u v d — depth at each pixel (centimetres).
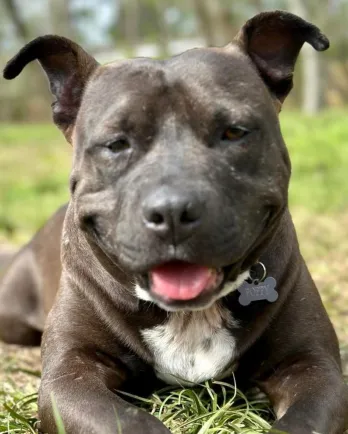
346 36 771
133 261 77
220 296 82
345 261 167
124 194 79
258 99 83
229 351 88
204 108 80
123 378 90
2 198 276
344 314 129
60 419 74
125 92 82
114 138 81
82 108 86
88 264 89
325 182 269
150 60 85
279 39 90
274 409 86
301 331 89
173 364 89
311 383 82
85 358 88
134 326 88
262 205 81
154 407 86
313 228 204
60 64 91
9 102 772
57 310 92
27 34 840
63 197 272
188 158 77
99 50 966
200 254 74
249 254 84
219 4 692
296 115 504
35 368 112
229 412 82
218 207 75
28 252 127
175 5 902
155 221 74
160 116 80
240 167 80
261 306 88
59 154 396
